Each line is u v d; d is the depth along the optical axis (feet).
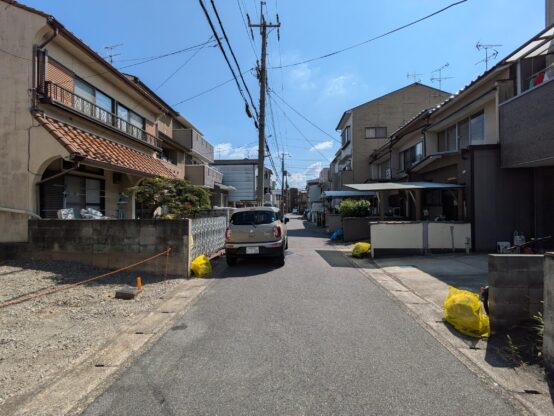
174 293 23.41
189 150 76.59
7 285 24.09
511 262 15.26
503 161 35.01
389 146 71.41
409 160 65.87
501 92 36.37
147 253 28.78
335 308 19.67
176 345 14.71
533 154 30.19
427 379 11.67
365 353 13.70
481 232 36.86
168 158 73.97
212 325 17.11
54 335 15.98
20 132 31.35
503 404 10.22
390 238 38.06
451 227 37.73
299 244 53.16
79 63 38.04
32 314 18.88
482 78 38.04
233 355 13.60
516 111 32.58
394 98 92.79
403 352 13.79
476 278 26.37
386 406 10.11
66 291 23.34
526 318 15.20
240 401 10.43
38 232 30.42
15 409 10.22
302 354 13.61
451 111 47.67
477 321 15.43
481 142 41.45
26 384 11.68
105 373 12.37
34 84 31.37
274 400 10.45
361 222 57.41
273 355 13.55
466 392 10.87
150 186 35.58
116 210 46.93
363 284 25.62
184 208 35.76
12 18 31.73
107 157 35.40
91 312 19.29
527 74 34.04
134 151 48.34
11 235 30.99
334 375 11.94
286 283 26.00
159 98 68.80
